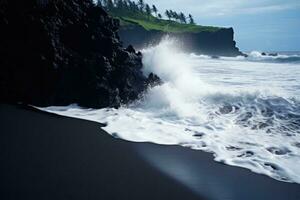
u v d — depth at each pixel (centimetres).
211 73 2430
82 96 1408
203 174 752
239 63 3759
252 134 1052
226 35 10450
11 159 766
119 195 629
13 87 1396
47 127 1062
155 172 752
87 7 1645
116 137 1002
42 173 699
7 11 1439
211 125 1151
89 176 702
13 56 1396
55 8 1482
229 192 670
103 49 1548
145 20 11581
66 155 816
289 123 1147
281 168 787
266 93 1431
